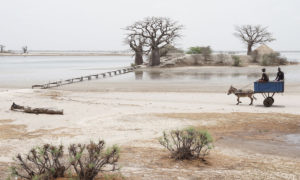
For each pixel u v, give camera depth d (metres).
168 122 15.63
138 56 87.75
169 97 26.66
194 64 82.06
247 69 67.88
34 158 7.41
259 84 20.58
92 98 26.53
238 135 12.84
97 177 7.25
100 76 53.12
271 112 18.33
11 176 7.25
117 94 29.31
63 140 11.92
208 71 62.69
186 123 15.35
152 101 24.33
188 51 96.06
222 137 12.45
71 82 41.84
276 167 8.39
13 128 14.28
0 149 10.41
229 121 15.72
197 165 8.52
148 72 62.38
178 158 9.12
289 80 40.53
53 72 64.56
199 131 9.25
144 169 8.05
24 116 17.44
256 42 104.62
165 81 42.06
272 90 20.34
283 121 15.67
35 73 61.62
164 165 8.49
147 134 13.14
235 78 46.06
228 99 24.83
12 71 67.69
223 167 8.34
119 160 8.98
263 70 20.70
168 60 84.44
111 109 19.95
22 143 11.34
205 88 33.16
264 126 14.57
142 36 80.62
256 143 11.52
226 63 82.12
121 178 7.18
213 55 84.38
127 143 11.45
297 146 11.07
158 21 80.19
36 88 35.72
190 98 25.81
